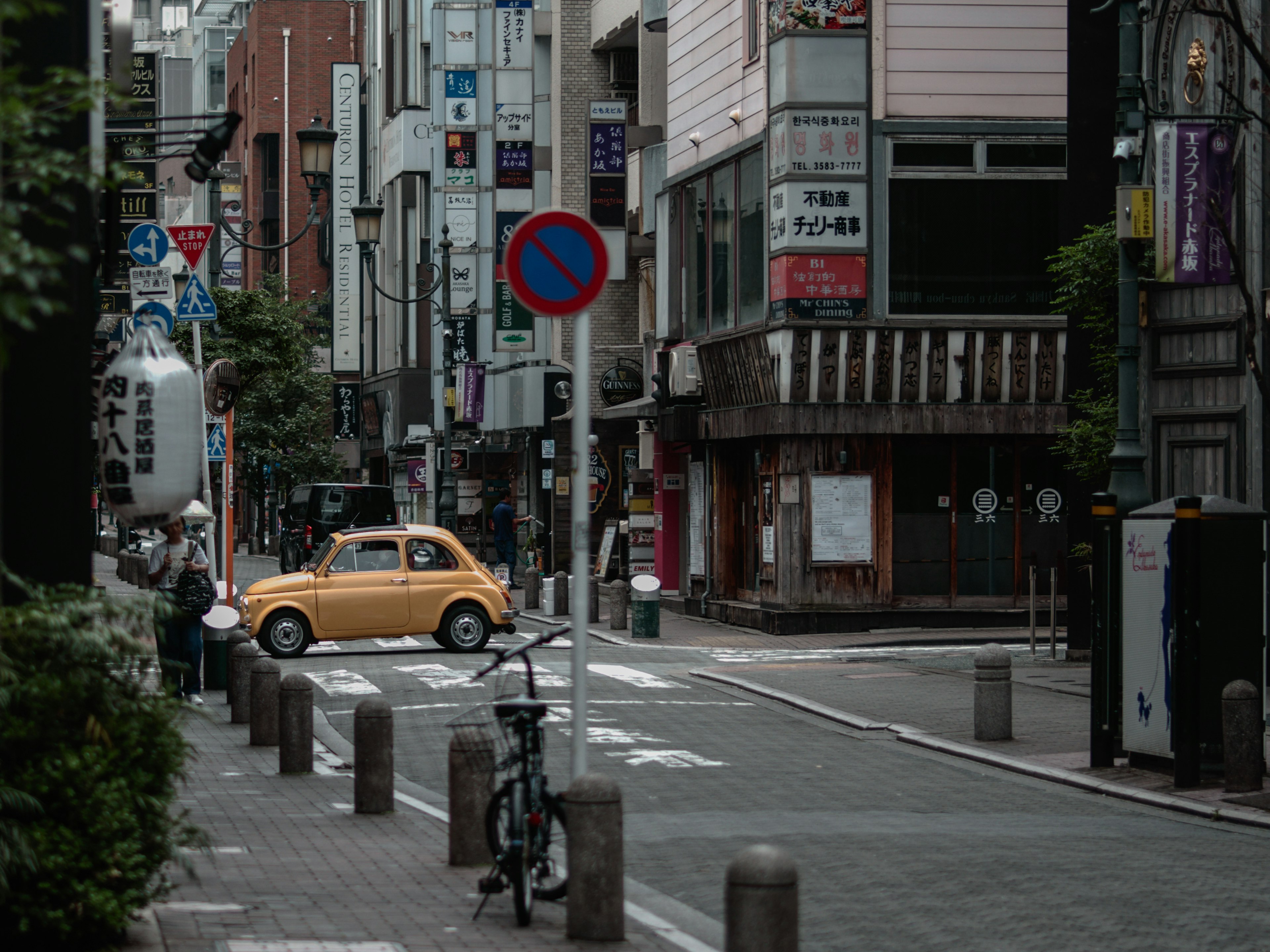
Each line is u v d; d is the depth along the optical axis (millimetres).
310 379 91750
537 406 68250
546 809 13289
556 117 69250
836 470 44938
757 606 47312
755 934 9914
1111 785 20844
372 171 98062
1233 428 30188
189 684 27031
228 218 129875
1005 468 45656
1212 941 12977
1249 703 19938
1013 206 44781
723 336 48969
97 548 99812
